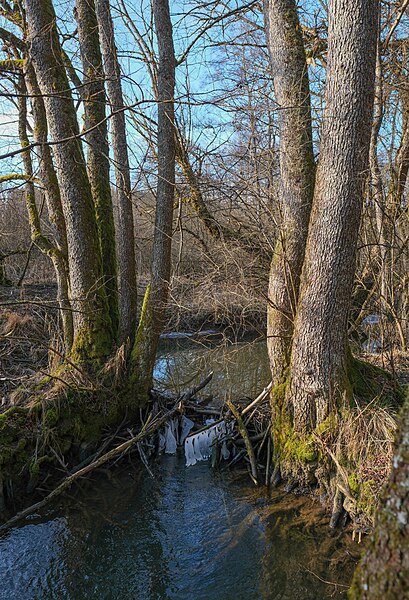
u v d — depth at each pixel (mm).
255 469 6410
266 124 7176
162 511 5871
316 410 5715
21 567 4895
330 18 5188
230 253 7383
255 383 9828
